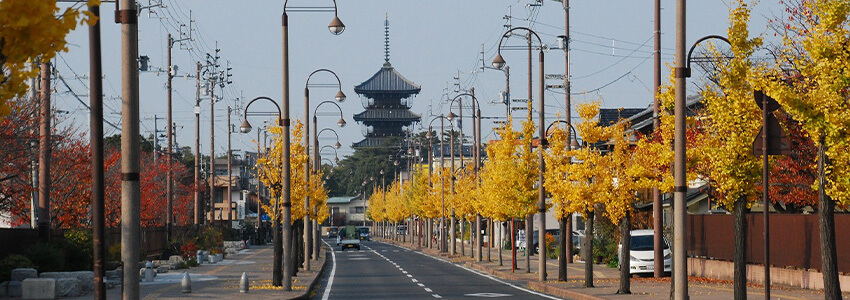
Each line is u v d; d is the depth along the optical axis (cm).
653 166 3152
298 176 5038
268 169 4684
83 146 4784
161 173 7275
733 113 2419
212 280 4394
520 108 7231
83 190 4588
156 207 7212
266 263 6488
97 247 1741
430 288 4100
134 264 1588
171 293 3412
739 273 2489
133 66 1577
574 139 5266
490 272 5688
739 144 2412
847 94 2233
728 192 2481
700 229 4528
